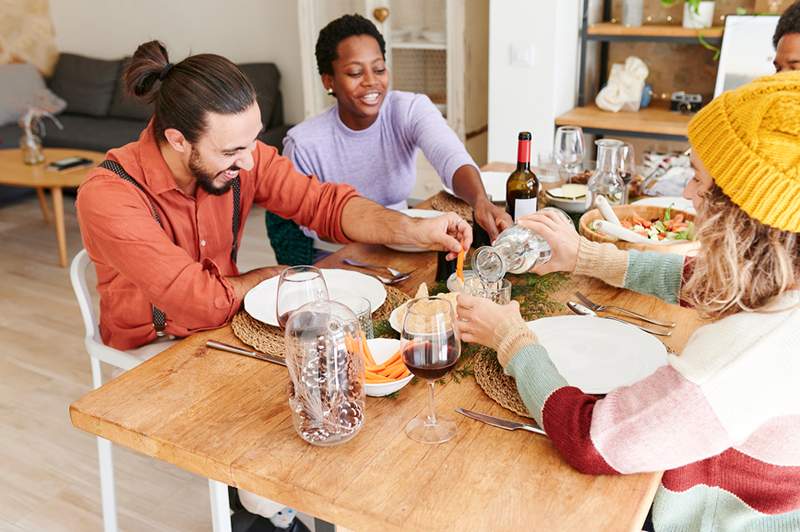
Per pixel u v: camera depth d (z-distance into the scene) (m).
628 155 2.01
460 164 2.20
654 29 3.55
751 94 0.96
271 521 1.82
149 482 2.30
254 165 1.90
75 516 2.15
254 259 3.99
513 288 1.61
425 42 4.14
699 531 1.18
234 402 1.24
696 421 0.96
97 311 3.45
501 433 1.14
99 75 5.56
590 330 1.37
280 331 1.46
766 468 1.08
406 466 1.07
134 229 1.56
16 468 2.36
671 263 1.54
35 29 5.92
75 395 2.78
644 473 1.04
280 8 5.04
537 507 0.98
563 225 1.63
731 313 1.03
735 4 3.55
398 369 1.25
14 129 5.33
